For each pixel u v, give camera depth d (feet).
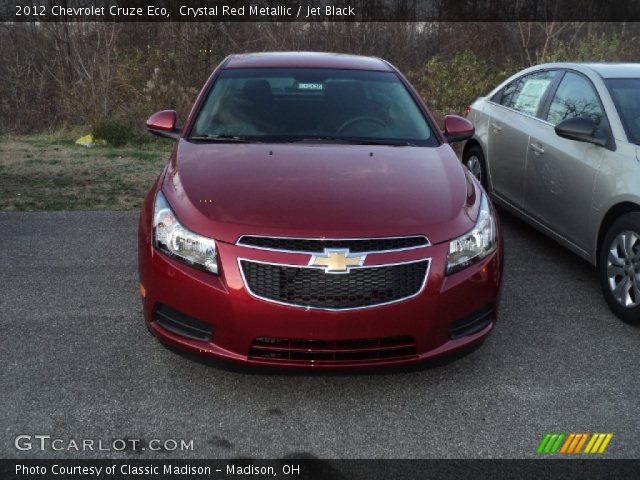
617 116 14.25
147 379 10.66
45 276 14.80
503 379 11.00
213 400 10.16
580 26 49.67
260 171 11.13
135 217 19.61
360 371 9.66
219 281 9.50
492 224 10.91
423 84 41.75
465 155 21.74
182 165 11.63
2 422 9.42
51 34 40.86
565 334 12.64
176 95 36.68
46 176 24.72
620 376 11.16
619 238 13.21
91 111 37.29
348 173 11.18
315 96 14.16
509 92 19.72
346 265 9.31
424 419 9.86
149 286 10.15
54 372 10.76
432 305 9.64
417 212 10.08
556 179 15.65
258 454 8.97
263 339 9.52
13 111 37.99
